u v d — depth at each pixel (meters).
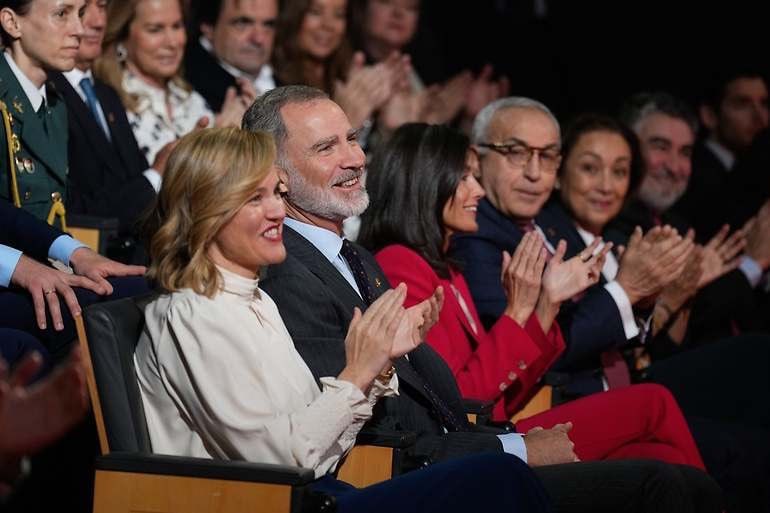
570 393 9.95
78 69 10.67
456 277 9.48
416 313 7.19
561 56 16.78
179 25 11.71
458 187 9.16
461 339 9.14
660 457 8.88
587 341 10.01
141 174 10.39
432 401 8.03
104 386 6.54
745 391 10.84
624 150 11.27
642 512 7.54
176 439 6.70
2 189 8.46
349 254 8.16
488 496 6.57
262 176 6.76
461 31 16.55
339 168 8.00
